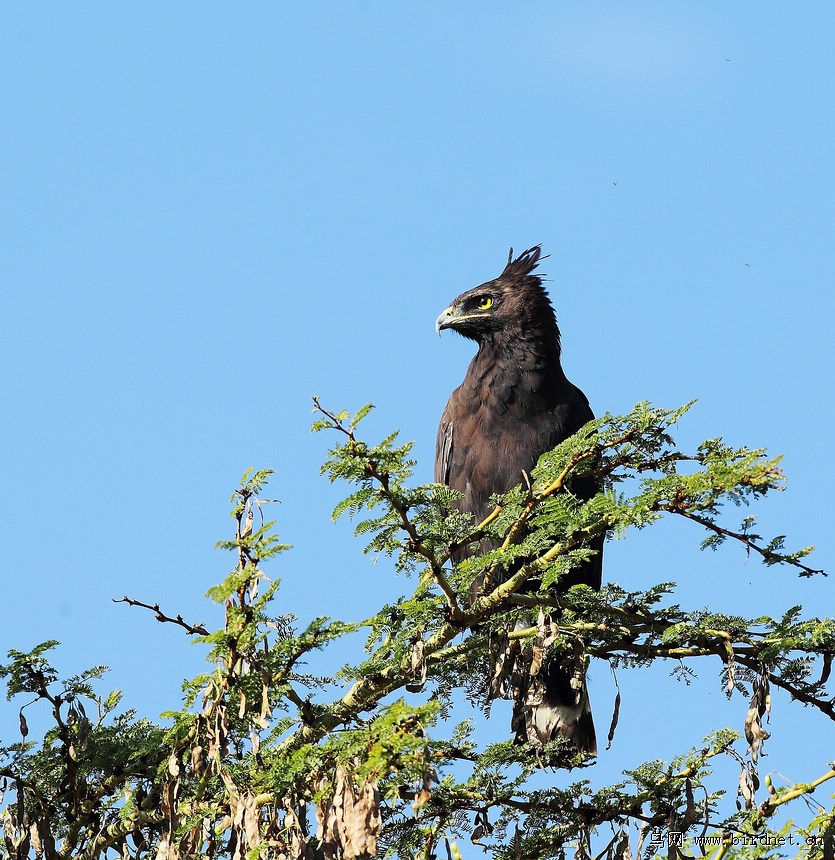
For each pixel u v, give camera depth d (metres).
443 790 9.63
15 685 9.96
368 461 8.97
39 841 9.84
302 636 9.11
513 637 10.20
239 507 8.89
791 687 10.06
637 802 9.89
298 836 8.40
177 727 9.50
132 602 9.32
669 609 10.48
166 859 9.22
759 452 9.40
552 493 10.15
